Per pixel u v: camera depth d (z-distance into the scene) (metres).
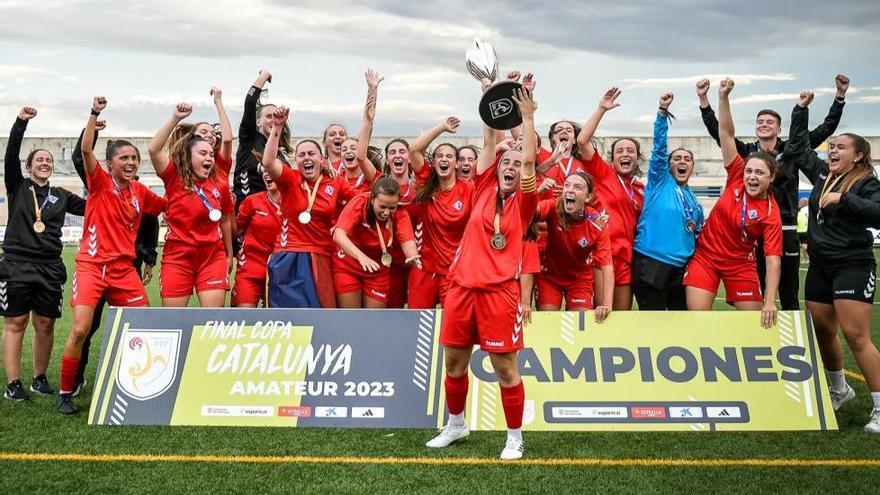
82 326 6.22
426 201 6.69
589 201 6.23
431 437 5.72
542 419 5.93
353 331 6.19
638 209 7.19
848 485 4.77
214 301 6.87
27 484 4.75
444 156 6.54
